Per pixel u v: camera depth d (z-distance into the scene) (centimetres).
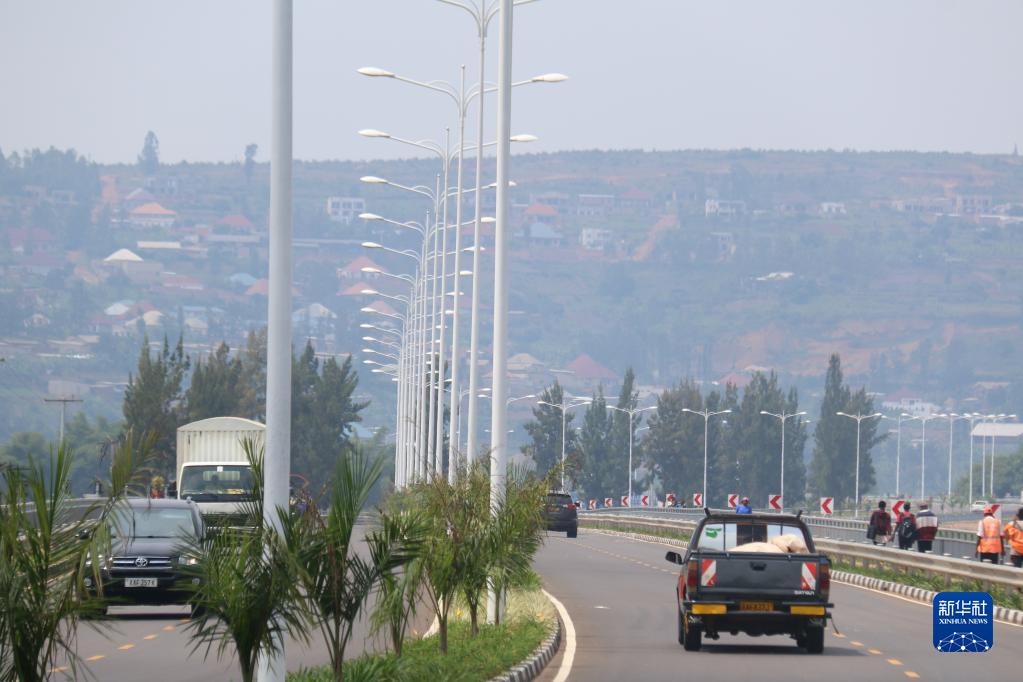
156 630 6431
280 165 3553
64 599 2786
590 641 6262
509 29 7131
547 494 5625
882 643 6406
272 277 3547
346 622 3616
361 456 3531
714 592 5806
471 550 5025
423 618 7000
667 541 17462
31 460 2822
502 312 6938
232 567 3198
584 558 13262
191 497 10738
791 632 5962
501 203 6981
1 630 2738
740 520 6125
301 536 3372
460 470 5519
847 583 10819
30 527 2773
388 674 3859
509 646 5209
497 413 6856
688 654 5806
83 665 2897
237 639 3222
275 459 3503
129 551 6606
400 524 3688
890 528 12612
